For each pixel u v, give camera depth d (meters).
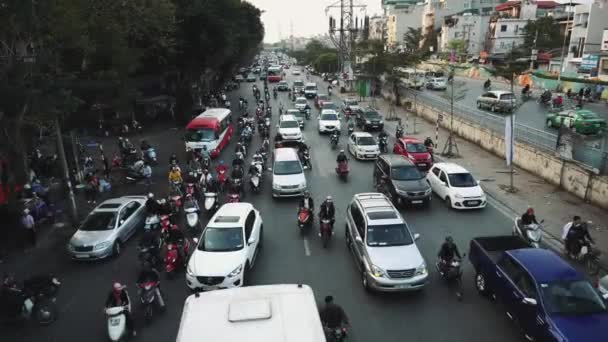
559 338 8.20
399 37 114.94
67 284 12.46
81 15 17.25
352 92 62.03
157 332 10.07
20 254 14.54
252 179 19.98
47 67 14.79
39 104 13.12
